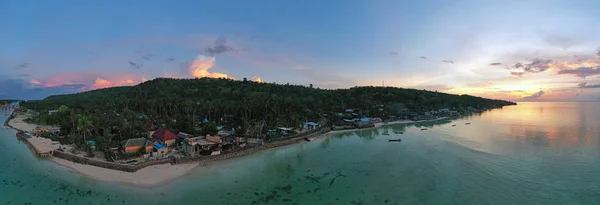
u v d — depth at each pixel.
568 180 51.28
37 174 53.16
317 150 80.56
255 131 94.81
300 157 71.56
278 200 44.09
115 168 56.66
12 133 97.88
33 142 76.69
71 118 86.94
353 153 75.75
